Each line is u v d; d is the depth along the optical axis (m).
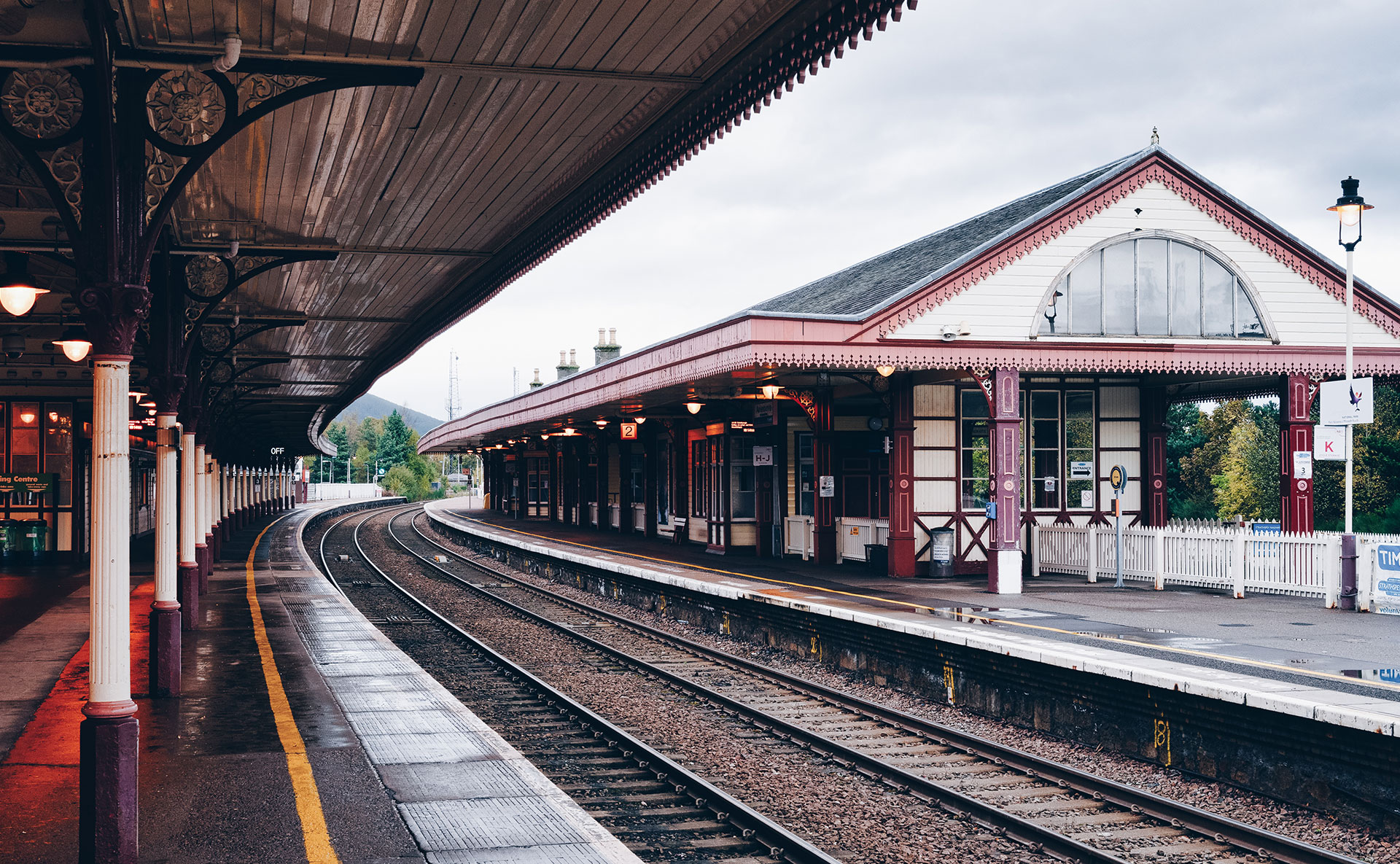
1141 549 18.03
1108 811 8.47
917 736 10.95
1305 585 15.34
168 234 11.57
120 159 6.19
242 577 23.70
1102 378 20.44
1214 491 49.88
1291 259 18.91
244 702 10.23
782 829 7.51
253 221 13.59
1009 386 17.34
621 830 7.91
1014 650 11.20
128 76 6.65
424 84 9.07
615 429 38.84
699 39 8.28
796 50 8.02
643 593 22.12
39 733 8.91
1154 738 9.80
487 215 13.43
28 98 6.71
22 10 5.88
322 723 9.36
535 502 53.00
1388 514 34.47
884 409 20.52
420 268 16.28
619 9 7.67
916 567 19.73
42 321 15.03
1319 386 17.97
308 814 6.79
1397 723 7.59
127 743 5.71
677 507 31.52
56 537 24.66
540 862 5.97
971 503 19.98
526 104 9.62
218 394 21.95
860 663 14.36
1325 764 8.27
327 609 17.92
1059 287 18.02
